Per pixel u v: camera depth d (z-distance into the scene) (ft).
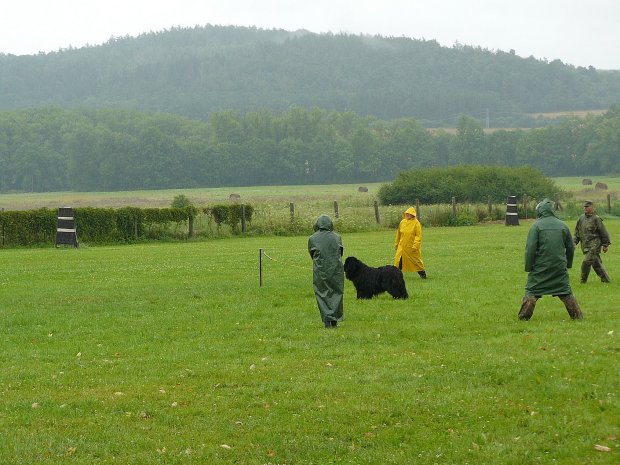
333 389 33.09
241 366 37.60
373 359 38.04
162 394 33.14
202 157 524.52
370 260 83.61
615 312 48.11
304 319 49.14
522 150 545.85
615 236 108.88
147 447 27.32
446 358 37.50
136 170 509.76
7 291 63.36
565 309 49.85
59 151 552.00
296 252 95.66
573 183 398.01
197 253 98.07
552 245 45.01
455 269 72.64
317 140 556.10
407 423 29.09
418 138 572.10
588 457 25.80
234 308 53.62
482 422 28.99
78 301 57.82
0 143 531.50
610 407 29.78
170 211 126.31
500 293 57.16
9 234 114.32
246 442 27.58
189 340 44.19
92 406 31.78
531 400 31.09
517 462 25.59
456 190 192.44
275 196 321.32
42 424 29.71
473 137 568.00
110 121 625.41
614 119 523.70
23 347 43.24
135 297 59.26
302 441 27.55
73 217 114.42
